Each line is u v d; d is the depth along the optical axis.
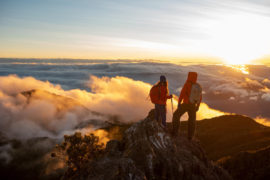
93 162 6.42
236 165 19.27
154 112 8.54
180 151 6.92
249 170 17.75
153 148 6.52
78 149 9.16
